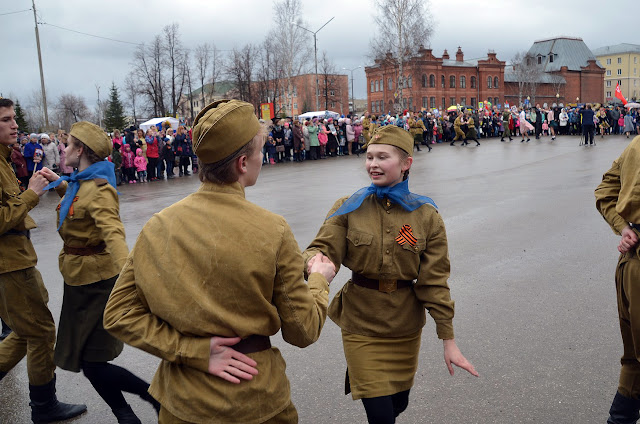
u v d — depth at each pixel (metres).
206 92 78.50
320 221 9.01
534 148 22.94
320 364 3.99
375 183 2.63
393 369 2.58
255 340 1.80
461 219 8.77
